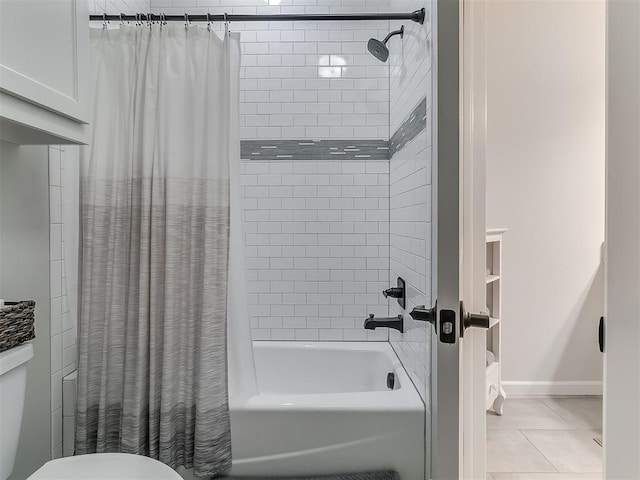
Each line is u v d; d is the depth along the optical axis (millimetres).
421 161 1545
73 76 1137
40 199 1423
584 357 2793
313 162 2400
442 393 865
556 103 2766
